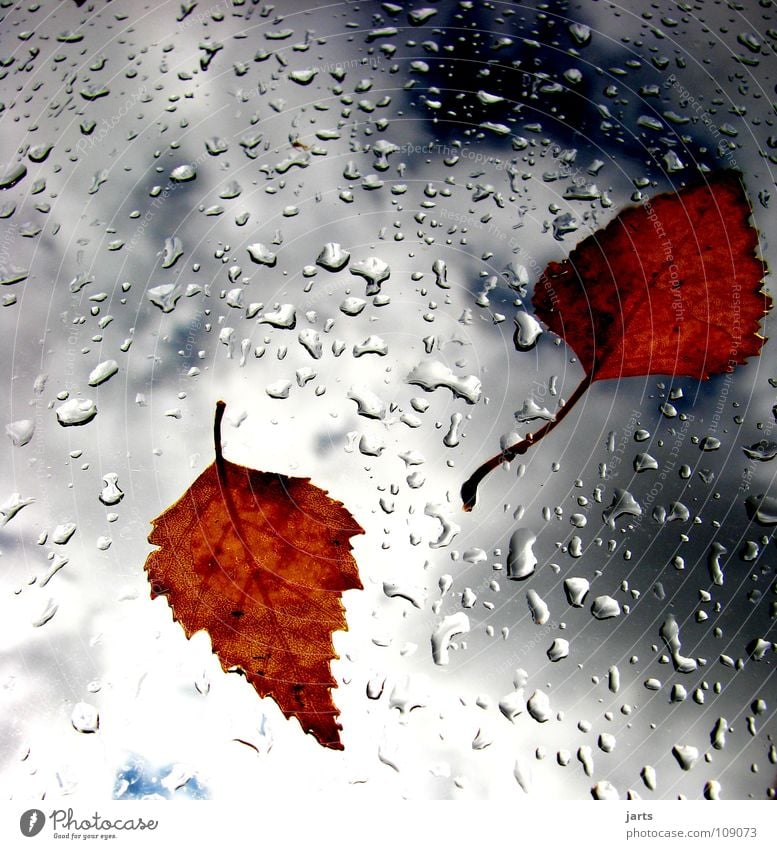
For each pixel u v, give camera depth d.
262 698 0.14
